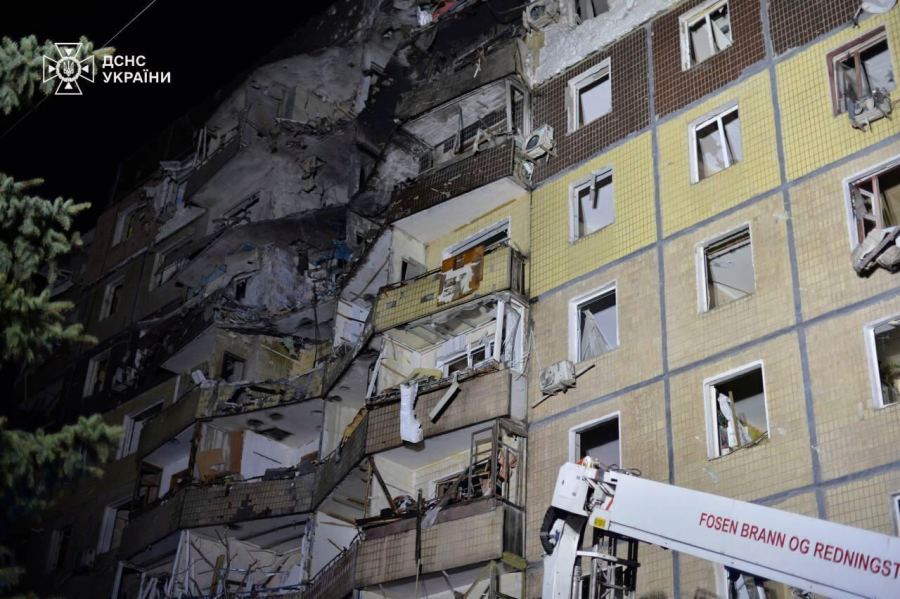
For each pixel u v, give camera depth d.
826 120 21.34
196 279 39.06
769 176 21.69
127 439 36.62
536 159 26.58
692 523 14.80
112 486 35.59
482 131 27.20
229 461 31.14
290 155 39.09
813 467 18.38
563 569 15.78
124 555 31.66
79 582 33.84
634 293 22.80
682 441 20.36
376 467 24.72
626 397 21.75
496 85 27.42
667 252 22.66
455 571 21.95
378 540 23.22
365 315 31.48
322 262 36.50
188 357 35.59
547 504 21.91
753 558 14.24
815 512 17.98
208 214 41.12
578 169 25.58
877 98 20.48
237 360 34.66
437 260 27.75
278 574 29.62
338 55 40.31
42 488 17.53
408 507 23.78
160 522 30.52
